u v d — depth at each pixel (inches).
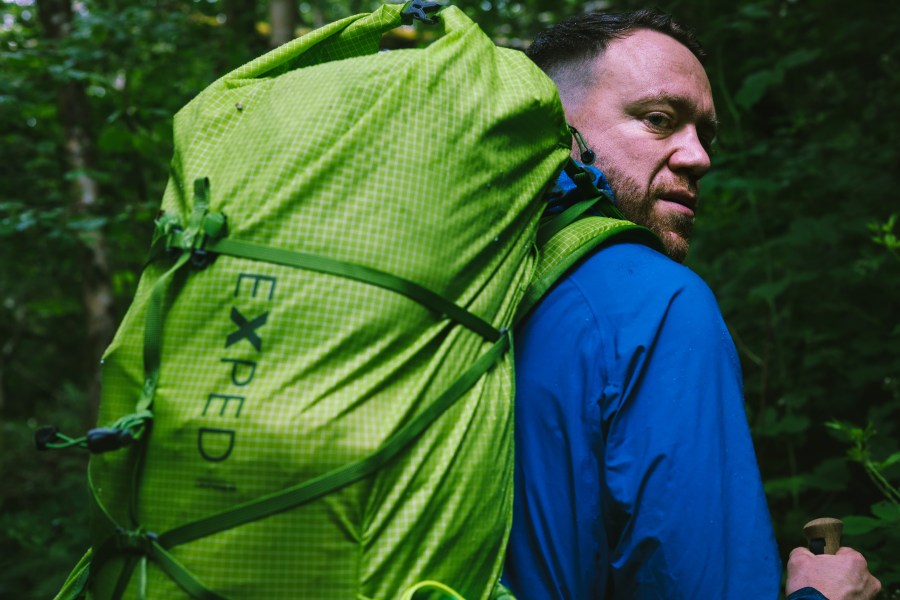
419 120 38.1
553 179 44.5
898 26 136.8
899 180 118.6
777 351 112.2
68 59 171.6
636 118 50.5
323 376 34.6
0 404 344.5
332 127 37.4
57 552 154.3
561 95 52.2
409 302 36.3
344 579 34.0
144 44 192.7
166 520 34.8
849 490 99.7
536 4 189.2
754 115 137.4
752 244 120.5
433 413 36.0
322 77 39.6
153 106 197.9
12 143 201.3
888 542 67.8
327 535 33.8
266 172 37.1
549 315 42.5
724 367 40.7
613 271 42.5
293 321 35.0
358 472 33.9
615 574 39.9
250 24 215.0
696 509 38.1
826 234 104.5
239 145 39.1
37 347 388.2
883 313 106.7
